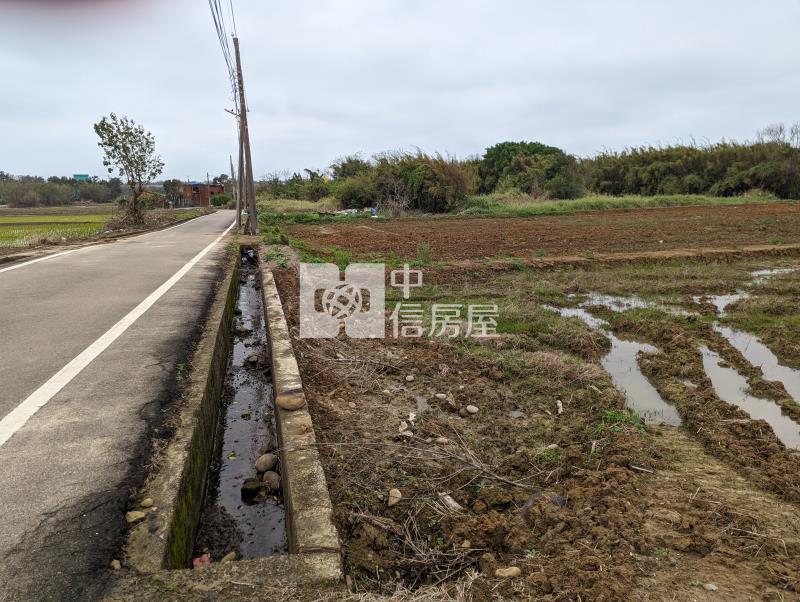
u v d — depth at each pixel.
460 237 16.78
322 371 4.90
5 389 3.84
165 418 3.41
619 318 7.30
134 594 1.90
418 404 4.47
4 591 1.89
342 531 2.68
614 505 2.89
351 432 3.77
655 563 2.40
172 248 14.19
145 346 4.93
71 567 2.03
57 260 11.12
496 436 3.98
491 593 2.18
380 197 30.94
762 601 2.15
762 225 18.22
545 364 5.34
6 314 6.12
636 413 4.48
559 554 2.50
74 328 5.55
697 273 10.38
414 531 2.77
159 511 2.43
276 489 3.46
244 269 13.30
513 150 37.38
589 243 14.84
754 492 3.20
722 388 5.05
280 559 2.11
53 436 3.12
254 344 6.98
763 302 7.95
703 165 37.06
